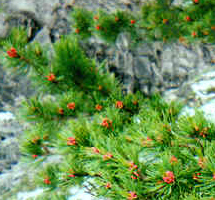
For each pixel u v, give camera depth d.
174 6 1.74
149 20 1.75
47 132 1.42
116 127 1.30
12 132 2.87
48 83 1.44
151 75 2.93
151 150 1.19
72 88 1.46
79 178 1.35
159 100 1.46
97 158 1.20
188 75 2.87
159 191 1.18
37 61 1.43
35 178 1.46
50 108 1.44
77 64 1.43
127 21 1.77
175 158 1.15
